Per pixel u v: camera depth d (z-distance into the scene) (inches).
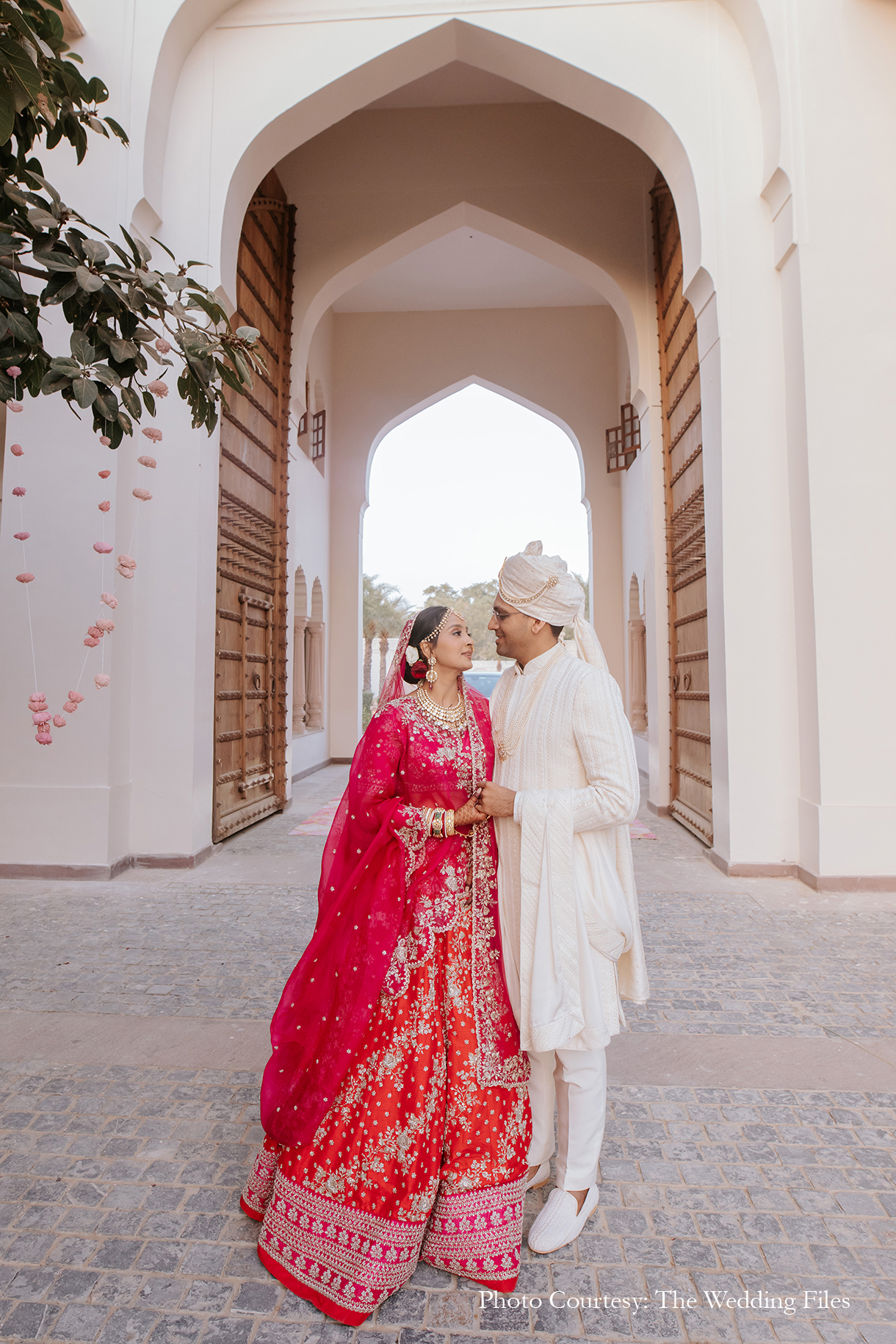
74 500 211.3
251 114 234.5
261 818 300.8
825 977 140.2
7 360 77.9
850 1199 78.4
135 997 128.5
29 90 76.7
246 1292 65.0
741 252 224.1
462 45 243.1
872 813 198.1
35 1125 90.5
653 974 141.9
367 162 356.2
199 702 226.8
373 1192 65.4
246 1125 91.0
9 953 149.9
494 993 71.8
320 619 500.1
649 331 338.3
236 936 160.7
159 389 88.9
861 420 204.4
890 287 206.4
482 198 349.4
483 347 513.3
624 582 492.1
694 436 275.1
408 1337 60.6
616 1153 86.6
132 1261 68.4
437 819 70.7
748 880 210.8
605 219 344.8
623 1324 62.2
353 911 72.1
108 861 208.4
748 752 215.0
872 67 211.9
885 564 202.2
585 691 70.0
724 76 228.8
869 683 200.7
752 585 217.3
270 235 318.3
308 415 466.6
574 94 243.4
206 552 230.8
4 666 209.6
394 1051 68.8
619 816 67.4
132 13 218.5
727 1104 97.1
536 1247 70.0
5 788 209.5
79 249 80.6
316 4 236.8
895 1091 100.4
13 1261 68.3
